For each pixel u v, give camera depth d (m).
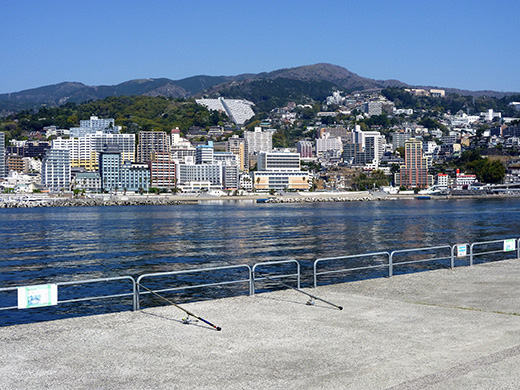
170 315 21.70
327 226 138.75
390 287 27.47
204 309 22.58
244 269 68.69
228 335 18.70
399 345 17.20
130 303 50.62
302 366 15.45
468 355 16.06
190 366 15.61
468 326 19.47
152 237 113.44
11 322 44.91
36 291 19.69
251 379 14.52
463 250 34.22
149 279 62.62
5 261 78.81
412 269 66.50
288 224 146.88
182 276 64.19
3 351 17.14
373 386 13.82
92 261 78.38
